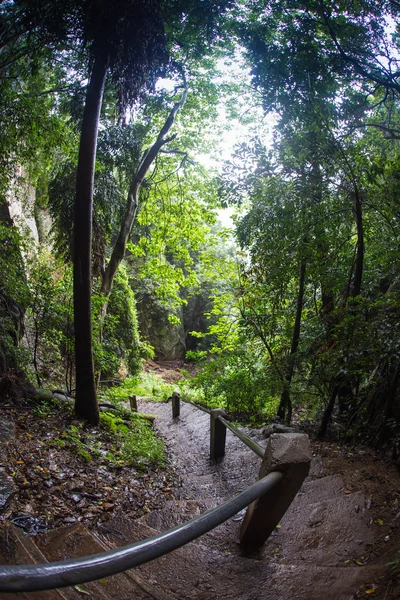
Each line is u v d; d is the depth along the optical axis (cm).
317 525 342
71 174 1173
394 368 518
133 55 617
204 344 2394
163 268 1670
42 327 866
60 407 690
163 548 152
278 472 268
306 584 262
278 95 704
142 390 1530
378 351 489
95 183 1166
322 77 681
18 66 843
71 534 304
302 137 672
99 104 661
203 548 317
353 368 546
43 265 961
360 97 691
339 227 721
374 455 495
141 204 1455
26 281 880
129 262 2300
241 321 885
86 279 667
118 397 1237
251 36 752
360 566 273
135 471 527
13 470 401
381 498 360
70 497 384
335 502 368
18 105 746
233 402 930
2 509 322
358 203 636
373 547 293
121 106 671
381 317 507
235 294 947
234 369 963
